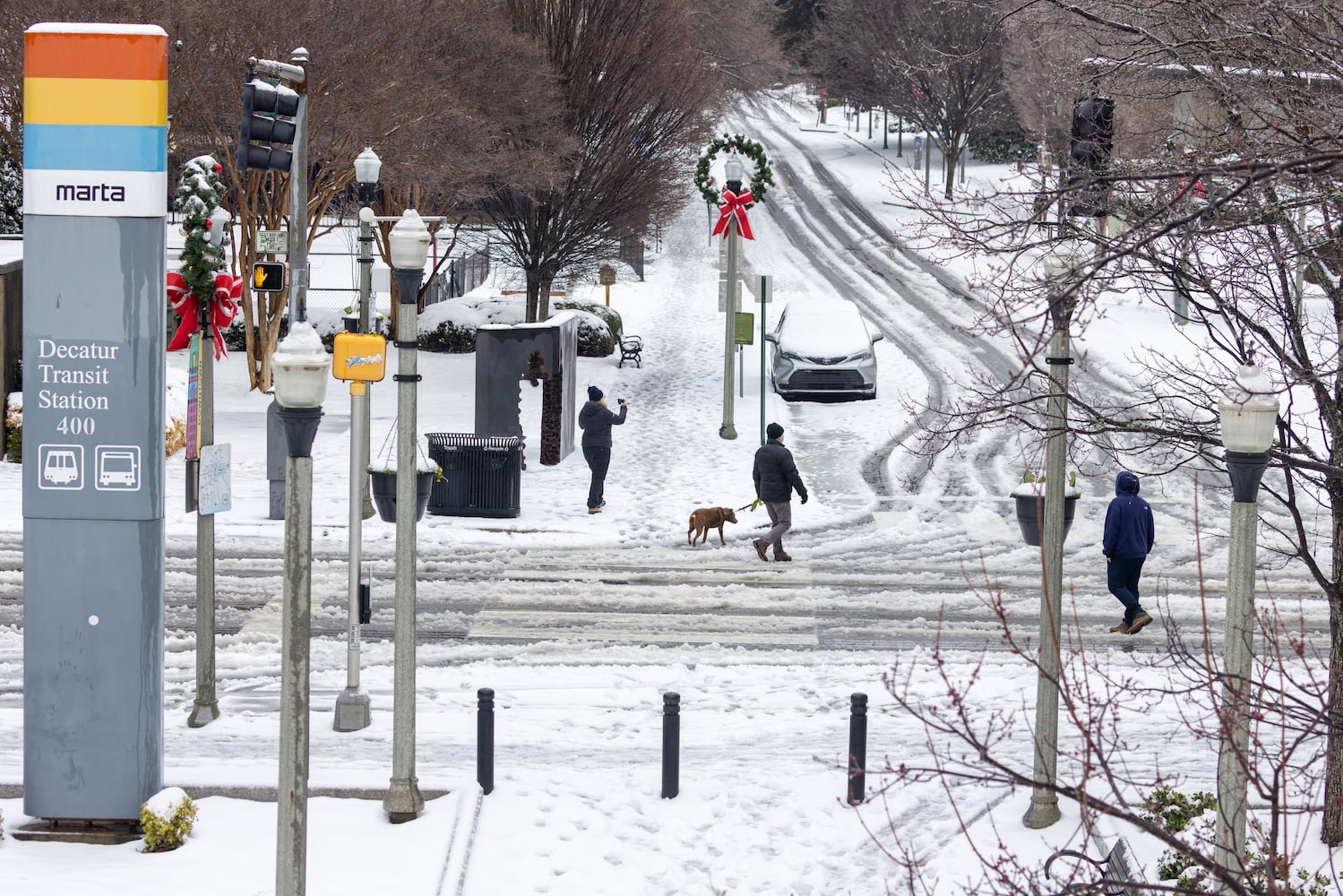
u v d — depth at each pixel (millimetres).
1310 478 22109
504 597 39500
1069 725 29250
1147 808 22531
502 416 56469
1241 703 15250
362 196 76875
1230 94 20453
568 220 79625
